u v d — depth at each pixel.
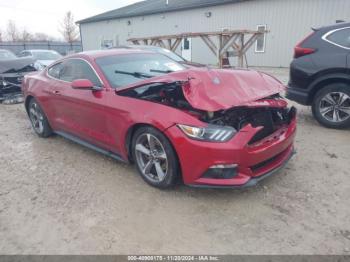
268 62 16.30
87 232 2.57
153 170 3.23
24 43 30.84
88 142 4.02
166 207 2.87
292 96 5.17
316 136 4.58
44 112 4.65
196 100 2.69
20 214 2.87
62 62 4.39
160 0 25.81
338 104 4.74
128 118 3.14
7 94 8.12
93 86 3.52
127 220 2.70
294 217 2.65
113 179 3.46
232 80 3.04
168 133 2.79
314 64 4.79
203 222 2.63
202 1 18.98
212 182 2.73
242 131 2.67
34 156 4.24
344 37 4.62
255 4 15.99
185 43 20.38
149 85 3.17
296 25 14.77
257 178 2.84
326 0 13.55
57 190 3.27
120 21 24.72
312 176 3.34
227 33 12.91
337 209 2.74
